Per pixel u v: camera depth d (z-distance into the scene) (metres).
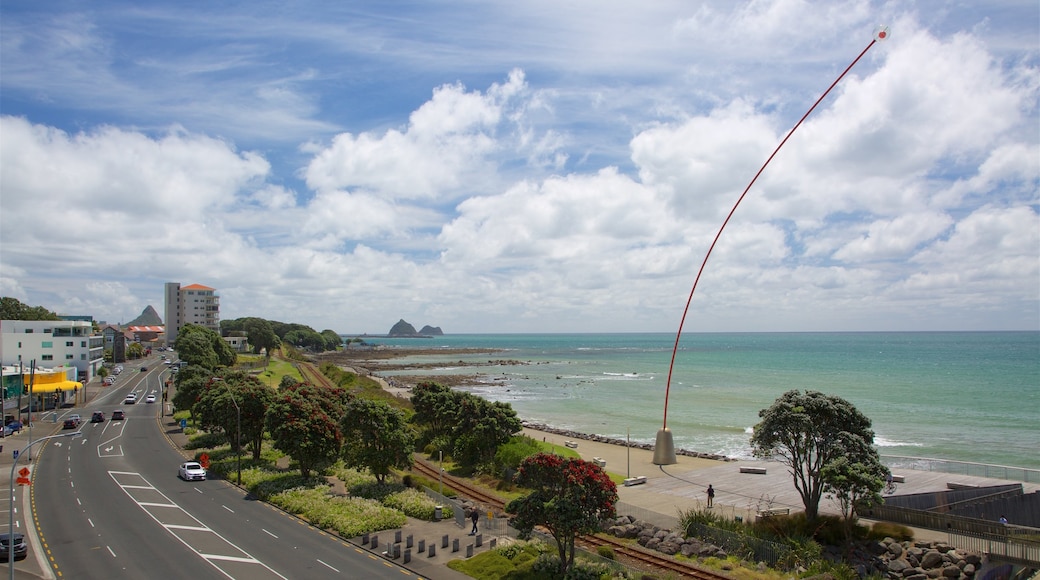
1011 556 40.41
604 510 39.72
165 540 46.22
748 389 172.62
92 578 38.66
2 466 72.31
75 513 52.94
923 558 41.41
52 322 150.25
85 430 98.81
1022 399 142.50
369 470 68.75
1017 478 63.34
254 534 48.41
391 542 46.75
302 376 183.75
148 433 96.62
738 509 54.00
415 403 87.00
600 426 120.62
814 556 41.56
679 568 41.09
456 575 40.34
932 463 66.62
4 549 41.59
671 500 57.81
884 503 48.47
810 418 47.25
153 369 188.62
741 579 38.94
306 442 62.34
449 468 74.88
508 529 49.62
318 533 49.25
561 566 39.50
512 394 174.00
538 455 40.75
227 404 75.94
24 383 117.56
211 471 72.06
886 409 130.00
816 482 47.56
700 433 111.00
